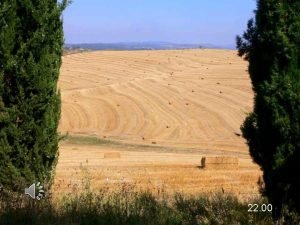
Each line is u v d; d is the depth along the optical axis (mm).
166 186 16047
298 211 8461
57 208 8852
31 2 9844
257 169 23844
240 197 11523
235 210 9195
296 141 8266
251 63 9094
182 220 8828
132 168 22016
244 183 18250
